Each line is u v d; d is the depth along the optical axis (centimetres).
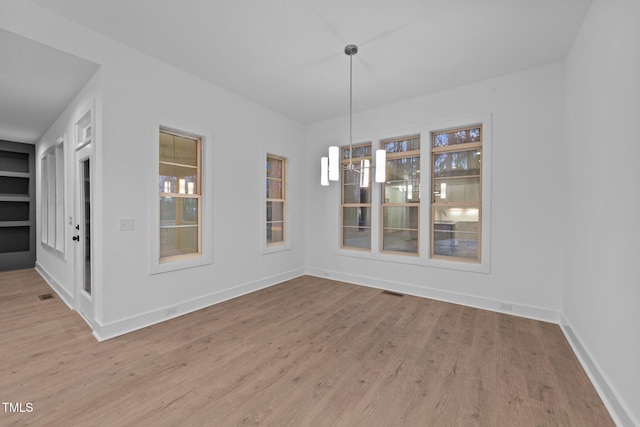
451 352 242
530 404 178
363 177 316
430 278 388
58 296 380
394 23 246
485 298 346
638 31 153
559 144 303
